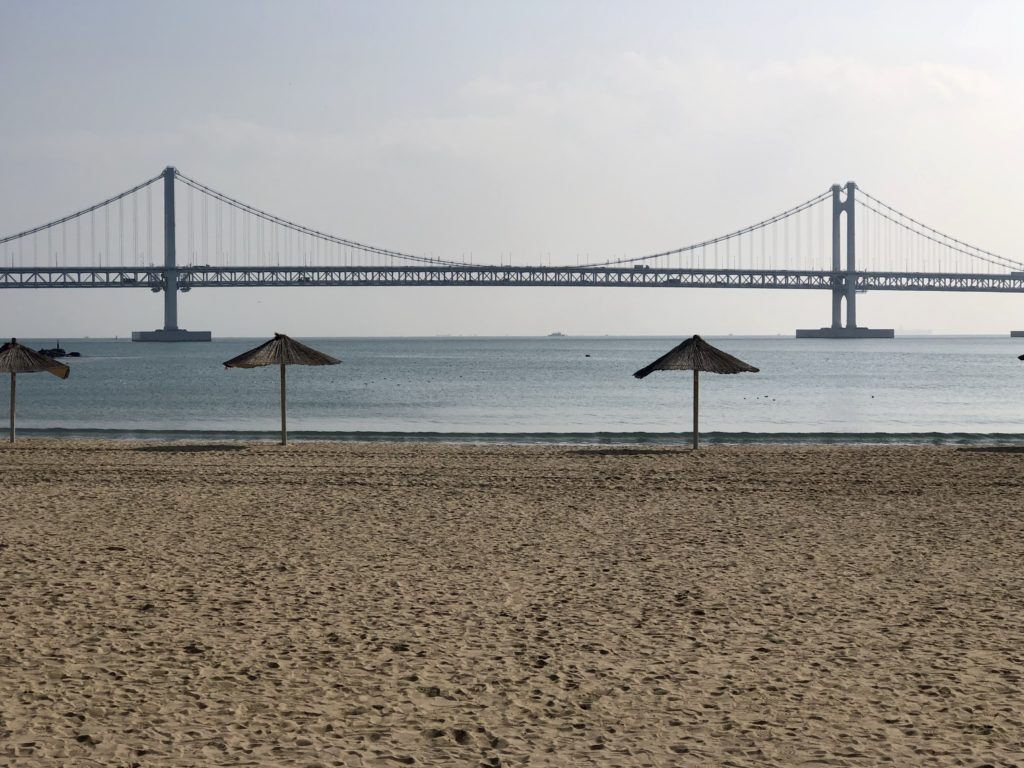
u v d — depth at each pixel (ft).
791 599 24.22
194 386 157.69
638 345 611.47
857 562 28.53
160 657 19.35
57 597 23.89
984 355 334.44
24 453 57.00
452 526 34.35
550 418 94.73
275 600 23.89
